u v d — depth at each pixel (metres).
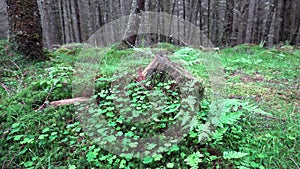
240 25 13.34
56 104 2.74
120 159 2.09
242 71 5.20
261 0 12.78
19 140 2.31
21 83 3.61
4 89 3.44
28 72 4.08
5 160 2.11
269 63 5.86
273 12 11.91
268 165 2.02
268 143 2.28
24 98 2.91
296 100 3.36
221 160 2.04
